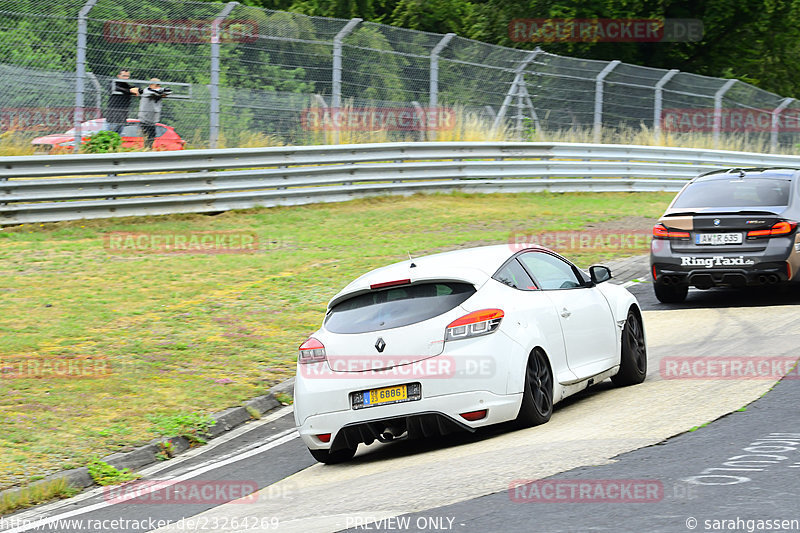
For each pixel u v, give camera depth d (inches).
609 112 3956.7
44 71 2628.0
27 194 2559.1
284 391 1491.1
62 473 1141.1
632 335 1368.1
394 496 901.8
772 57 6658.5
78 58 2667.3
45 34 2620.6
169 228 2689.5
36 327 1793.8
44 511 1037.2
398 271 1159.0
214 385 1496.1
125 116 2738.7
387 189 3265.3
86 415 1353.3
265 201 2977.4
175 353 1662.2
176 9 2837.1
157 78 2802.7
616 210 3238.2
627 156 3870.6
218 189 2876.5
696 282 1887.3
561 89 3799.2
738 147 4466.0
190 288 2113.7
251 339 1750.7
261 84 3009.4
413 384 1065.5
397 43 3361.2
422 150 3341.5
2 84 2576.3
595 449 971.9
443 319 1078.4
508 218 3002.0
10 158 2500.0
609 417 1127.0
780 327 1636.3
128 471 1181.7
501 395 1072.8
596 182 3752.5
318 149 3070.9
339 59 3179.1
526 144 3565.5
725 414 1081.4
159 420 1327.5
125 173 2706.7
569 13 5728.3
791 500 756.6
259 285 2149.4
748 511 738.2
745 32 6486.2
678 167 4040.4
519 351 1096.2
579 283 1311.5
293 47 3088.1
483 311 1085.1
